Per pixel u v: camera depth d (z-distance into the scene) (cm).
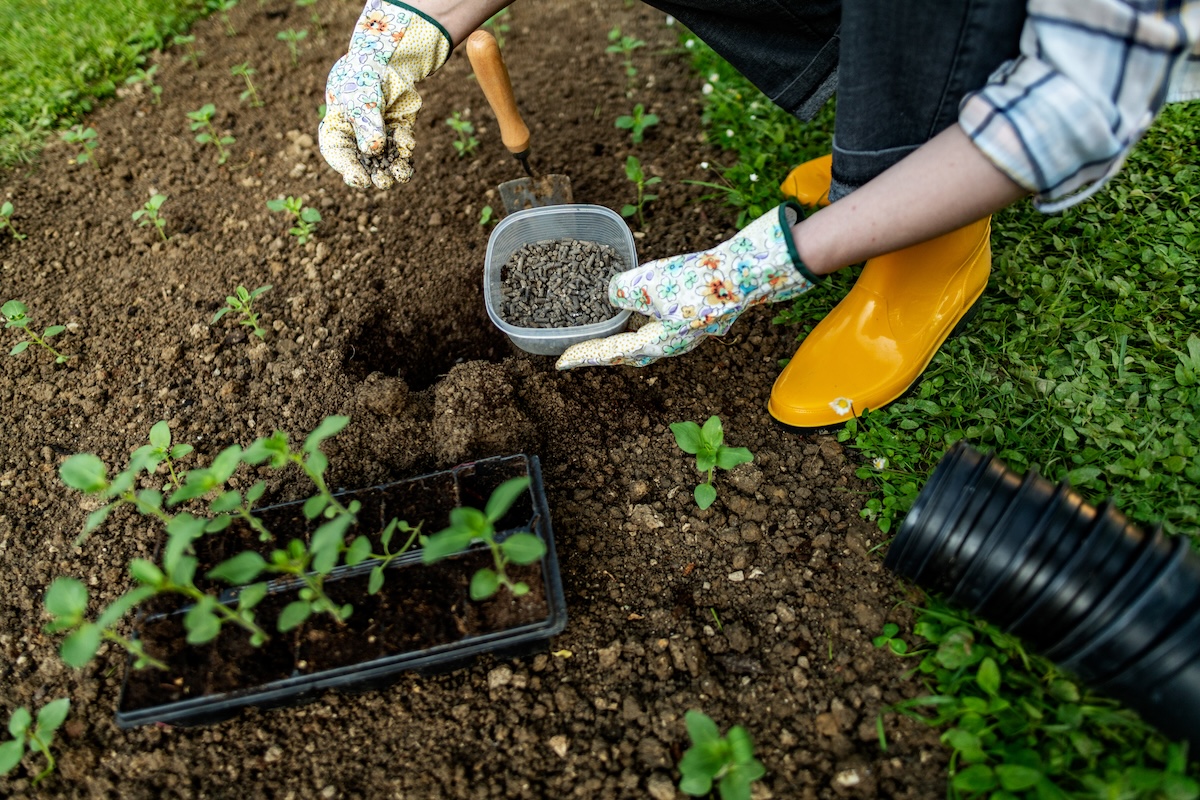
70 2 139
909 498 78
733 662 73
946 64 64
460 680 74
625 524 81
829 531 79
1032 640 65
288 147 116
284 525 77
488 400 85
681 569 78
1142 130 58
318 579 70
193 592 64
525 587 69
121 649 77
